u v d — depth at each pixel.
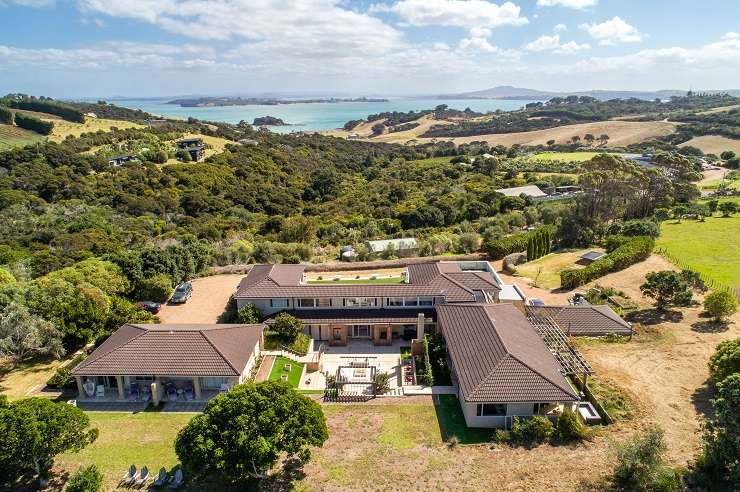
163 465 27.97
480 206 104.38
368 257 68.25
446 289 44.72
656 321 43.22
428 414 32.53
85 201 100.50
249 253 66.75
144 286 52.19
